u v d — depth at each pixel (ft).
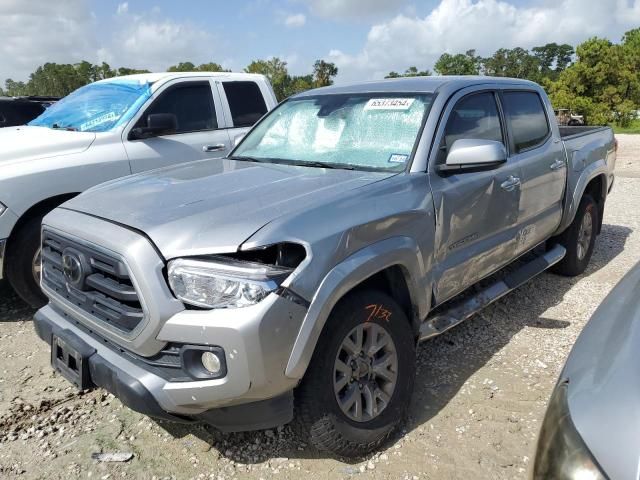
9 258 15.38
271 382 7.89
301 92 15.03
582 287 17.57
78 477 9.40
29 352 14.08
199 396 7.86
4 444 10.31
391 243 9.54
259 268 7.82
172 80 20.18
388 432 9.83
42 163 16.16
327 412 8.81
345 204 9.19
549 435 5.26
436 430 10.39
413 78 13.65
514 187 13.37
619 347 5.61
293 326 7.95
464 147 10.79
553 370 12.42
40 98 37.45
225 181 10.62
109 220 9.08
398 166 11.01
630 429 4.62
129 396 8.20
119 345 8.66
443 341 13.92
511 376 12.20
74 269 9.21
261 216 8.50
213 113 21.18
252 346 7.61
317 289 8.19
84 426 10.84
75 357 9.23
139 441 10.33
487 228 12.60
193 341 7.77
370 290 9.53
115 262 8.33
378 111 12.31
